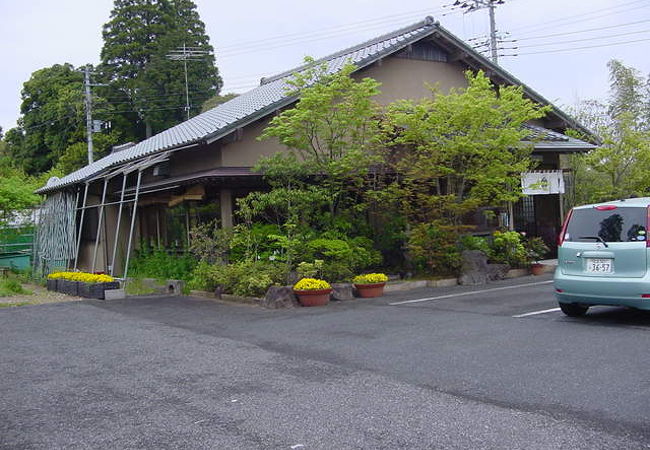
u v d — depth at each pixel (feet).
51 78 123.95
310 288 31.73
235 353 21.56
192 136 40.60
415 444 12.47
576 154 52.70
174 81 115.96
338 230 38.81
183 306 34.65
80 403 16.38
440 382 16.72
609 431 12.75
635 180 48.42
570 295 24.08
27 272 58.70
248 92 66.08
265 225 38.73
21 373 20.03
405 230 41.01
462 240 41.83
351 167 36.78
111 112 117.50
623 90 79.61
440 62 50.11
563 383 16.08
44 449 13.15
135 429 14.12
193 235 39.75
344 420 14.05
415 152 39.27
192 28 124.26
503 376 16.98
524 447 12.13
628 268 22.57
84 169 64.59
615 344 19.98
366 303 32.24
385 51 44.55
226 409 15.23
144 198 50.93
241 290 34.73
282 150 42.29
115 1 123.65
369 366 18.79
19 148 127.34
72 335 26.76
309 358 20.25
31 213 65.87
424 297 33.42
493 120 36.60
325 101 35.99
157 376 18.81
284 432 13.46
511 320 25.20
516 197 39.65
